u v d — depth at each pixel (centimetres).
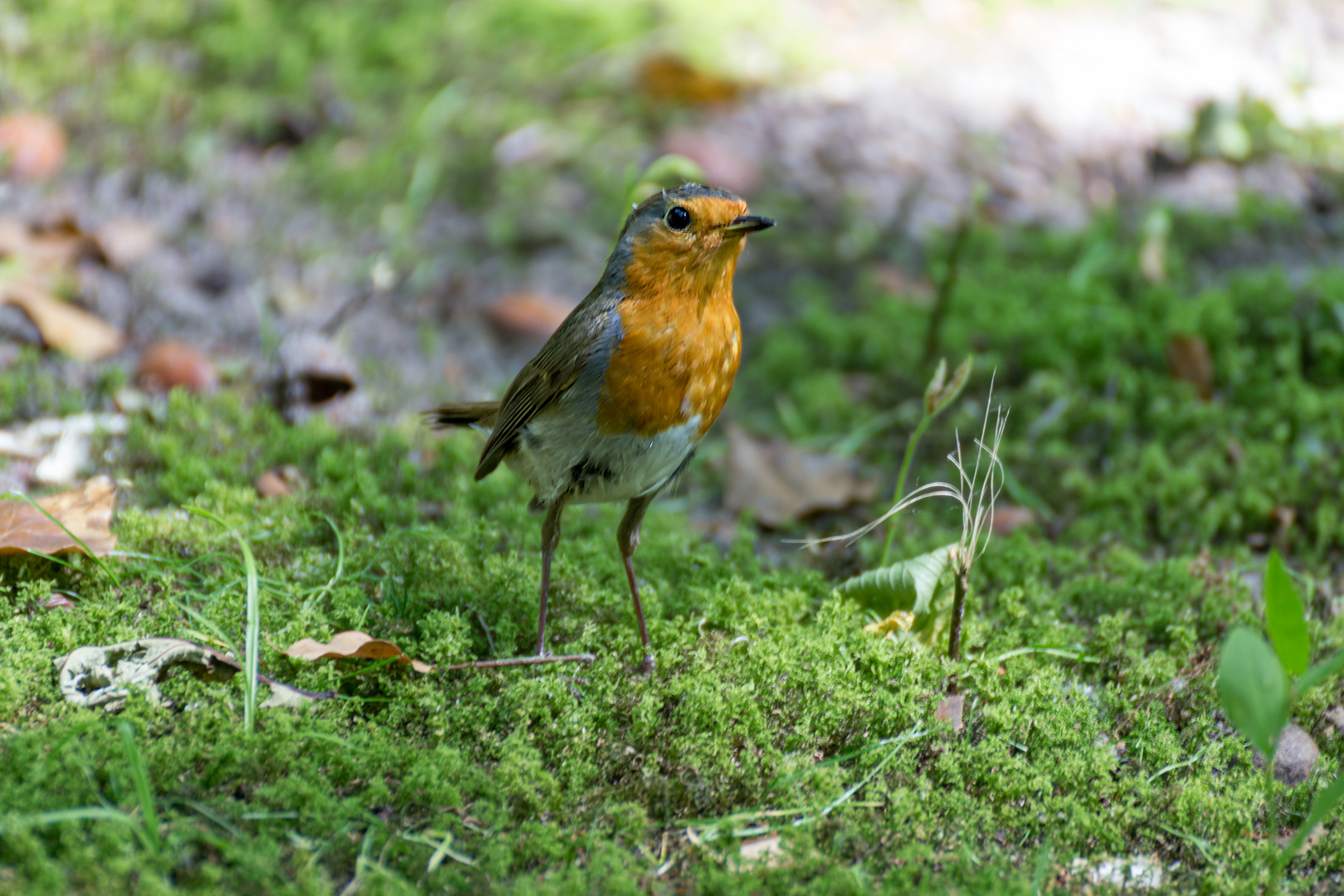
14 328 1030
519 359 1142
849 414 1061
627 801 547
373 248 1245
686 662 637
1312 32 1709
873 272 1248
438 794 515
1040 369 1061
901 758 565
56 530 684
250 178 1298
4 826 448
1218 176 1418
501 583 707
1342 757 616
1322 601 775
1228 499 881
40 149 1238
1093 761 562
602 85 1460
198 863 470
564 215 1298
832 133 1421
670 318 635
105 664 582
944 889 479
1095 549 856
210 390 1002
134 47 1397
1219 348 1042
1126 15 1692
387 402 1049
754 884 476
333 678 599
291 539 771
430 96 1427
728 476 953
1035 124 1473
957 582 635
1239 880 506
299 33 1473
